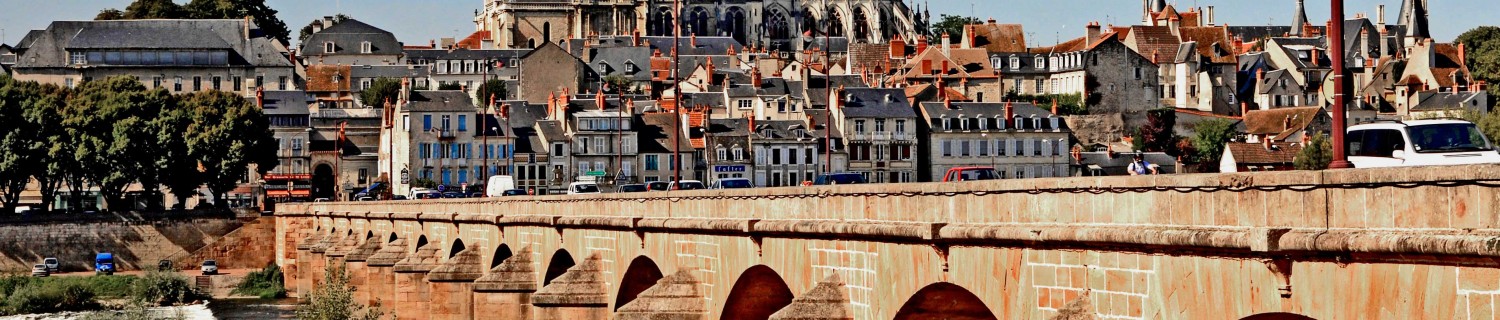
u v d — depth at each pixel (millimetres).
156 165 182375
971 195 38219
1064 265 34188
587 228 73500
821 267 46906
